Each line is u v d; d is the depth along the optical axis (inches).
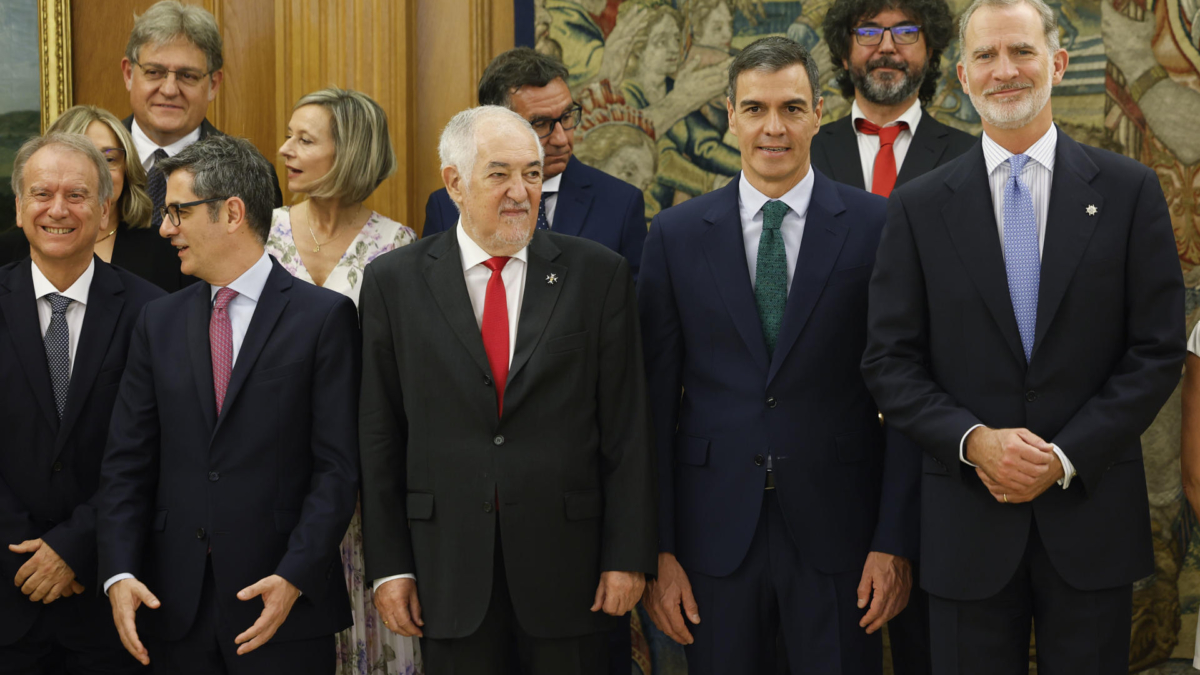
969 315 104.0
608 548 107.0
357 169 130.9
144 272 132.7
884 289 108.0
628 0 168.6
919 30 143.2
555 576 104.3
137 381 111.3
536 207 107.6
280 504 107.7
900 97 143.7
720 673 110.8
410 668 128.0
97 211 116.6
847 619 110.2
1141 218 101.1
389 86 169.2
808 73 112.6
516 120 107.0
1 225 166.4
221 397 108.7
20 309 116.3
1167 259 100.1
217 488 106.2
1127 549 100.6
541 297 108.9
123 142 131.5
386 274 111.9
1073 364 100.7
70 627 114.7
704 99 167.8
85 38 172.1
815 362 111.0
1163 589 161.9
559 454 105.5
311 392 110.6
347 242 135.3
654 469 109.9
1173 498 161.8
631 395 110.1
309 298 112.9
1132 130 161.9
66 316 118.0
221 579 104.9
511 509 103.9
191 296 113.0
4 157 166.9
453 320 107.6
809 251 112.7
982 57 104.3
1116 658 101.0
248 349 109.1
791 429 110.3
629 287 111.8
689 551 113.1
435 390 106.8
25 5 167.3
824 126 152.5
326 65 169.6
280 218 136.8
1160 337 98.9
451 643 104.4
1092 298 100.7
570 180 138.3
